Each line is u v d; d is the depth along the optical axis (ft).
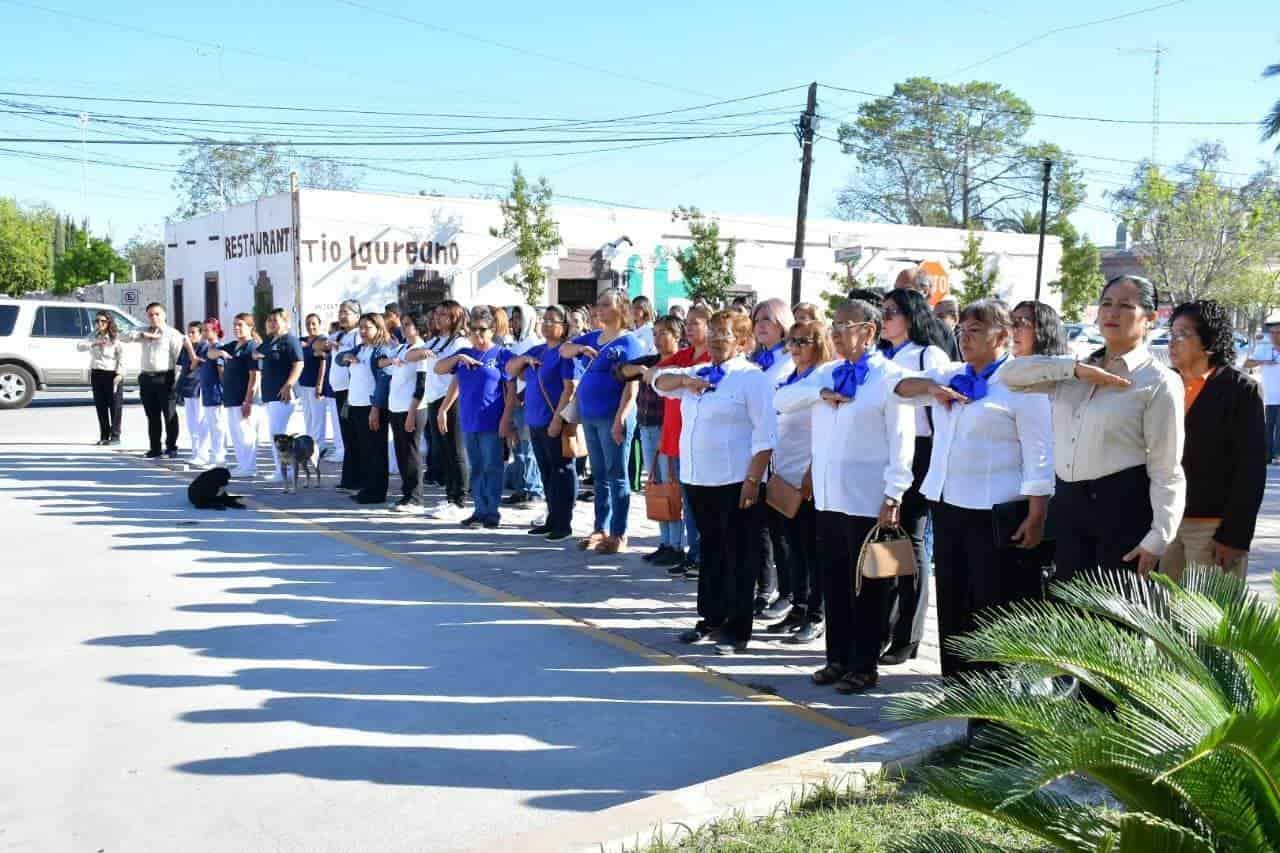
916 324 19.89
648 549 29.45
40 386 69.56
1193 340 15.66
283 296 94.27
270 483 40.65
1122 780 8.64
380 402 35.37
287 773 14.51
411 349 34.60
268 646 20.18
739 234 110.01
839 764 14.02
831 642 18.38
